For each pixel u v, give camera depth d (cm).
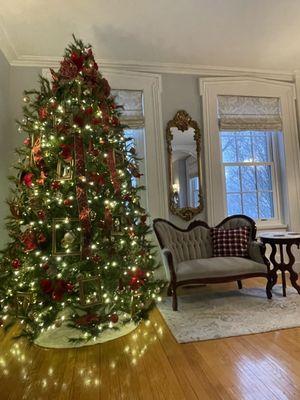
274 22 312
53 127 239
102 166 248
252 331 233
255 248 320
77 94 249
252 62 398
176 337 228
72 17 291
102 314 230
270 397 156
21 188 245
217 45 353
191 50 362
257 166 434
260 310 275
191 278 290
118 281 235
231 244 338
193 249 350
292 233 341
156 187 385
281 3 282
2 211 319
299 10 294
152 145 388
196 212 393
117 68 385
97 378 180
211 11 290
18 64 359
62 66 251
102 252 225
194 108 404
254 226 349
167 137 391
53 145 234
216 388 166
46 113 245
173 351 209
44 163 238
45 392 168
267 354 199
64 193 232
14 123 353
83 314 242
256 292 329
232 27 318
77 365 195
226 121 406
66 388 171
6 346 225
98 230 233
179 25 311
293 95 430
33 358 206
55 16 288
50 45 338
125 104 385
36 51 348
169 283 318
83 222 222
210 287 356
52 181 234
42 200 232
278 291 329
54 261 218
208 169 400
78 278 216
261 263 308
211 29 320
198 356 201
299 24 316
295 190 424
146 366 191
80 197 226
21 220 234
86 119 237
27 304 222
